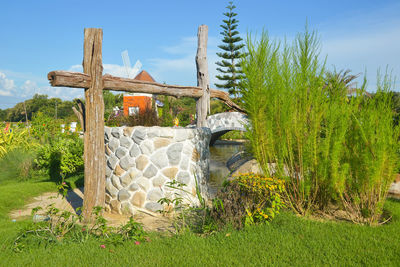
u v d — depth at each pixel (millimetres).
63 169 8383
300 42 4723
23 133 11891
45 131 13477
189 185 5621
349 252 3242
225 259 3072
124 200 5406
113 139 5672
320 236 3680
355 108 4570
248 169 8008
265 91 4883
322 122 4812
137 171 5391
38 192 6844
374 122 4301
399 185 5871
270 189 4414
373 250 3295
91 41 4762
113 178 5578
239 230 3936
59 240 3605
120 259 3102
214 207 4555
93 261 3061
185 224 4512
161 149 5438
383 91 4367
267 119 4957
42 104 46062
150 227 4594
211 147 19328
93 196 4824
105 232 3725
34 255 3219
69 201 6281
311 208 4973
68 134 13820
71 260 3070
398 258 3104
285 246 3391
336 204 5441
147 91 5719
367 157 4242
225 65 26016
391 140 4223
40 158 8836
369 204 4367
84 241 3604
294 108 4789
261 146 5055
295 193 4902
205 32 7004
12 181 8289
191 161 5734
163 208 5281
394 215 4559
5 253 3275
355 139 4480
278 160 4984
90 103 4805
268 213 4309
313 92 4672
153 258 3131
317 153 4688
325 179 4680
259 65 4922
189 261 3035
